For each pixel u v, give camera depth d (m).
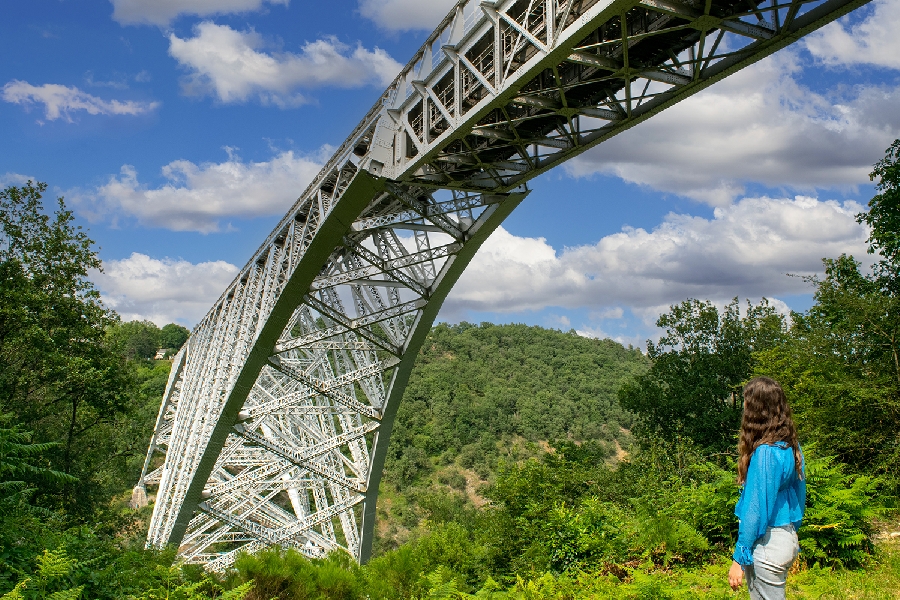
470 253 20.20
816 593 6.89
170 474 34.31
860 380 15.25
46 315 29.39
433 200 20.23
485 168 16.38
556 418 101.06
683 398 33.53
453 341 133.50
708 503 9.71
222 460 31.56
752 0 10.38
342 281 20.53
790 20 9.91
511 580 12.52
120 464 41.94
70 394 32.38
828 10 9.60
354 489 27.41
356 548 30.44
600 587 8.08
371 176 16.53
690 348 35.72
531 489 18.23
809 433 14.84
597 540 10.30
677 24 11.27
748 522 4.10
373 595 8.34
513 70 13.38
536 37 12.49
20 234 29.94
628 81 11.71
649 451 25.12
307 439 34.41
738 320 35.28
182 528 27.62
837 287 18.61
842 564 8.18
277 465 30.12
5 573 7.49
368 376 24.62
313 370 30.44
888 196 19.61
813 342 18.39
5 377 28.14
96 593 7.77
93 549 9.43
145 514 51.75
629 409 36.41
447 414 99.62
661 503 10.85
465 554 17.95
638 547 9.70
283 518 40.53
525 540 15.44
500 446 93.25
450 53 13.95
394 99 16.91
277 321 20.81
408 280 21.09
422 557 9.64
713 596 6.59
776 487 4.11
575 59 10.91
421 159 15.38
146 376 104.69
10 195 29.70
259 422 25.83
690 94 11.79
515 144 14.80
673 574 8.41
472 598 8.10
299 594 8.09
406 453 87.31
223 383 25.69
